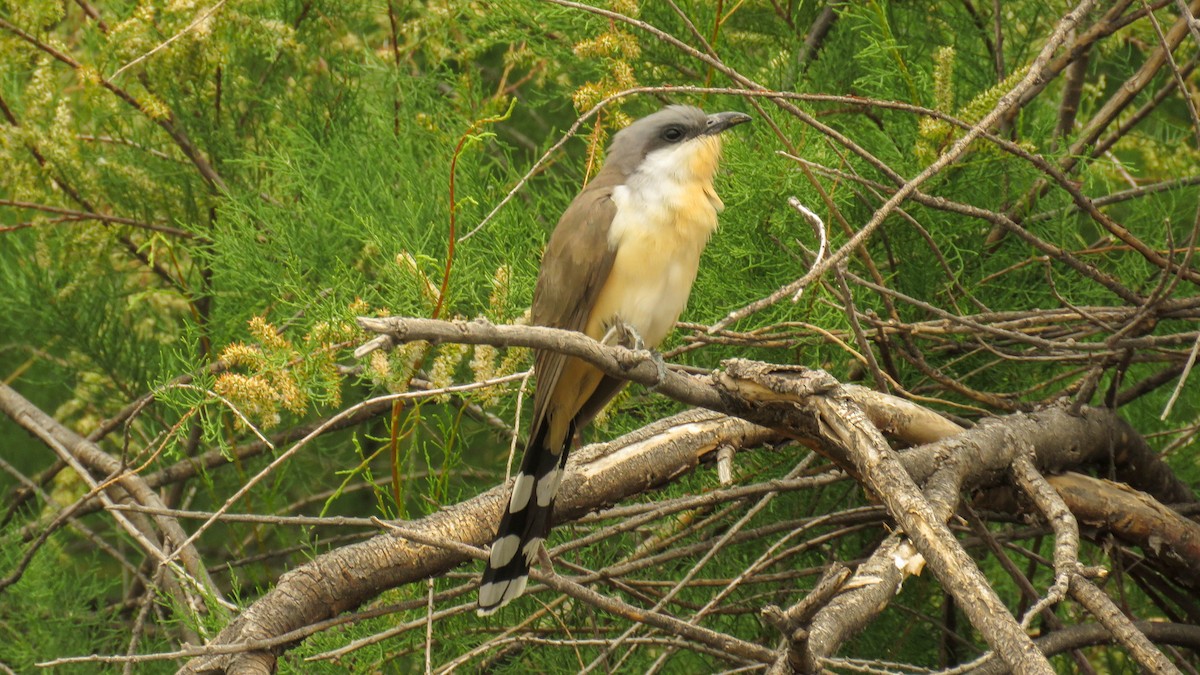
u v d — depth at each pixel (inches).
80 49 522.3
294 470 502.6
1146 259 364.5
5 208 498.9
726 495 340.8
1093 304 395.5
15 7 450.9
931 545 232.7
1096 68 502.0
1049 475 326.0
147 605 396.2
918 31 452.1
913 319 390.9
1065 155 381.7
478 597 305.6
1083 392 332.8
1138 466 344.5
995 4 430.6
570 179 439.8
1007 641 210.2
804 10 461.1
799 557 392.5
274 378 320.8
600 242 332.8
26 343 517.7
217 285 451.8
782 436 337.7
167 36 450.0
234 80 488.1
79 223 466.0
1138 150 467.2
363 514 541.6
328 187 441.1
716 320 380.8
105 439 525.7
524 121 557.6
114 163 472.4
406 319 204.5
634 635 348.2
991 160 373.1
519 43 494.6
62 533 495.8
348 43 501.0
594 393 320.5
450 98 497.0
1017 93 269.6
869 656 390.3
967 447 305.1
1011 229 331.6
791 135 379.2
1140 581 362.0
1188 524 321.7
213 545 536.1
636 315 335.0
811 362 379.9
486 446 513.0
